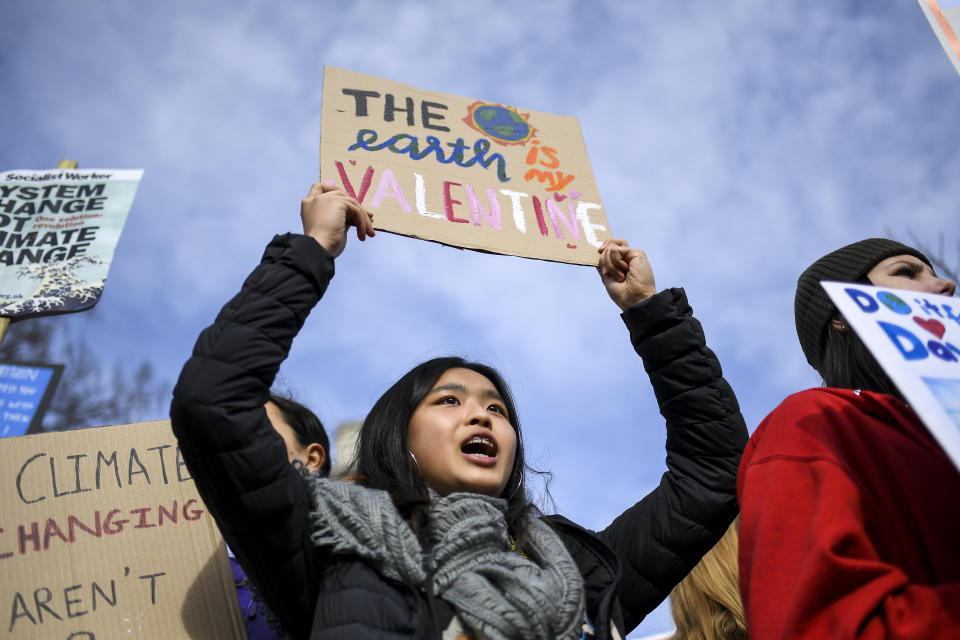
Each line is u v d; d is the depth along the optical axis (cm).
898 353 116
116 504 205
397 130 253
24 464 207
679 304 229
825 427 148
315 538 172
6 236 341
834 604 122
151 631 186
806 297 203
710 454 214
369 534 169
